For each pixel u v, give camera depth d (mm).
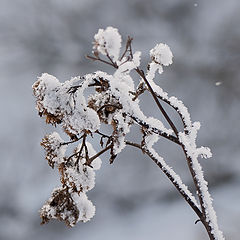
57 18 5727
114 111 1180
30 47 5652
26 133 4766
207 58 5082
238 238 2789
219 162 4227
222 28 5203
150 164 4270
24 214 4156
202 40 5211
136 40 5453
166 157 4320
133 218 3812
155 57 1194
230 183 3936
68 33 5695
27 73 5547
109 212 3975
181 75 5043
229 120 4672
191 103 4922
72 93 1163
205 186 1175
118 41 1145
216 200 3609
